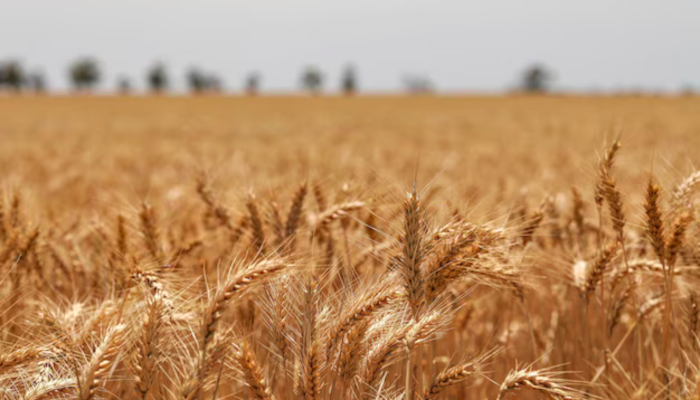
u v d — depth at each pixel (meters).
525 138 24.70
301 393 2.15
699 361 2.39
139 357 2.10
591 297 3.23
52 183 9.78
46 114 54.38
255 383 2.12
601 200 3.07
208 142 23.86
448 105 70.38
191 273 3.64
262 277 2.19
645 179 2.85
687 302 3.07
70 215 5.17
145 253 3.41
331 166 7.82
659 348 3.44
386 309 2.35
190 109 63.97
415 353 2.93
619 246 3.02
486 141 23.64
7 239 3.65
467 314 3.60
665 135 20.86
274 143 22.58
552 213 4.16
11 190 4.12
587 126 30.53
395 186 3.01
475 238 2.48
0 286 3.32
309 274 2.38
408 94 131.88
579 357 3.46
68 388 2.12
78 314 2.74
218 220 4.02
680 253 3.14
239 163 7.67
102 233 3.92
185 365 2.26
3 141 25.55
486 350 3.72
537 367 3.57
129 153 18.80
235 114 54.03
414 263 2.33
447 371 2.29
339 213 3.53
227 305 2.11
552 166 11.54
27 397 2.09
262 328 3.20
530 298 4.20
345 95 122.56
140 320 2.20
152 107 68.94
